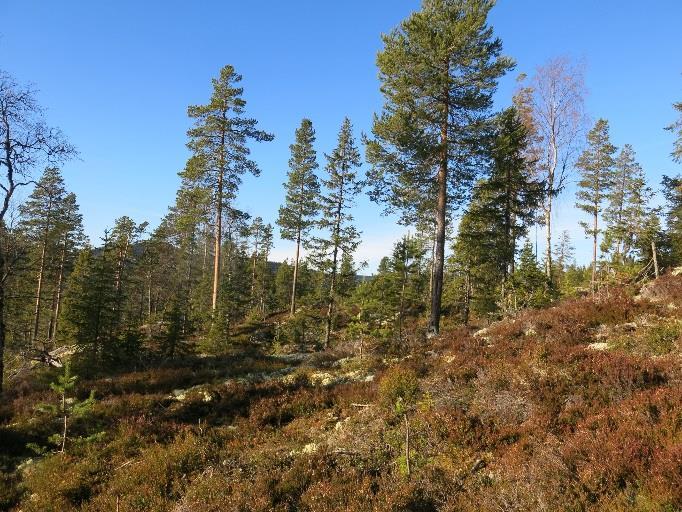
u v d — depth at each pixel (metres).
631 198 39.69
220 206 28.48
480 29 18.25
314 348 29.70
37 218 34.78
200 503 7.20
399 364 12.90
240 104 28.17
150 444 9.89
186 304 36.44
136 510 7.45
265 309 49.81
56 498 8.16
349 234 32.91
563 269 59.94
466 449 7.66
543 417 7.87
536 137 27.55
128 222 40.44
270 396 12.34
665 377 8.51
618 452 6.11
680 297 13.08
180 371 15.55
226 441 9.87
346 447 8.59
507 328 13.92
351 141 33.34
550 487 5.98
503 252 24.83
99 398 13.15
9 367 22.84
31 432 10.62
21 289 35.25
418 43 18.36
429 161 19.11
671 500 5.03
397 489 6.88
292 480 7.50
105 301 18.91
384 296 26.09
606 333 12.02
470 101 18.47
